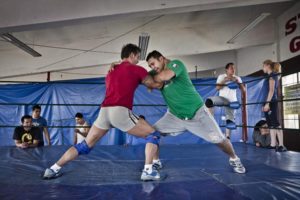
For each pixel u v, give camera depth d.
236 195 1.49
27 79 11.22
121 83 1.82
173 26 8.05
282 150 3.32
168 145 4.17
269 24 7.96
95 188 1.65
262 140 3.90
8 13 4.98
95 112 5.09
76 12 4.92
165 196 1.48
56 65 8.46
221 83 3.55
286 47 7.27
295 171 2.12
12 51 8.56
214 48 8.27
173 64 1.96
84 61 8.41
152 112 5.04
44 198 1.45
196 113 2.05
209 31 8.30
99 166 2.38
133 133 1.89
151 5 4.84
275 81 3.49
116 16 5.00
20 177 1.96
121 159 2.76
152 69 2.11
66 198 1.45
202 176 1.96
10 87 5.04
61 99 5.11
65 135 5.03
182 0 4.81
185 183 1.76
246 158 2.75
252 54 9.40
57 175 1.95
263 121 3.98
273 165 2.37
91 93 5.12
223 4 4.86
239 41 8.12
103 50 8.37
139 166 2.38
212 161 2.61
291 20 7.01
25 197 1.47
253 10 7.16
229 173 2.05
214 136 2.06
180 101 2.04
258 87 5.04
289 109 6.85
